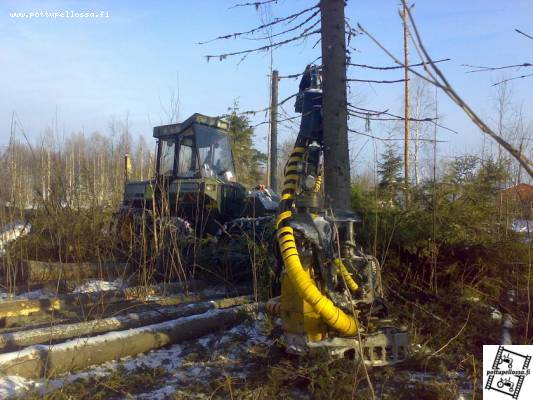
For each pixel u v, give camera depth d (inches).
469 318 187.6
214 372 162.4
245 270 266.8
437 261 222.1
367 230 230.2
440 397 138.2
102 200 336.2
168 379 159.0
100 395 142.7
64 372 158.1
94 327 188.5
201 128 336.8
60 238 296.5
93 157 373.7
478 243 220.2
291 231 143.5
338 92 216.8
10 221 298.8
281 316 154.9
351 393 133.6
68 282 268.1
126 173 396.8
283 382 147.3
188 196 318.7
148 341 181.3
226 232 281.7
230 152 358.9
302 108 203.6
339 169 214.2
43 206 306.8
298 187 166.9
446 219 225.6
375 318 146.3
